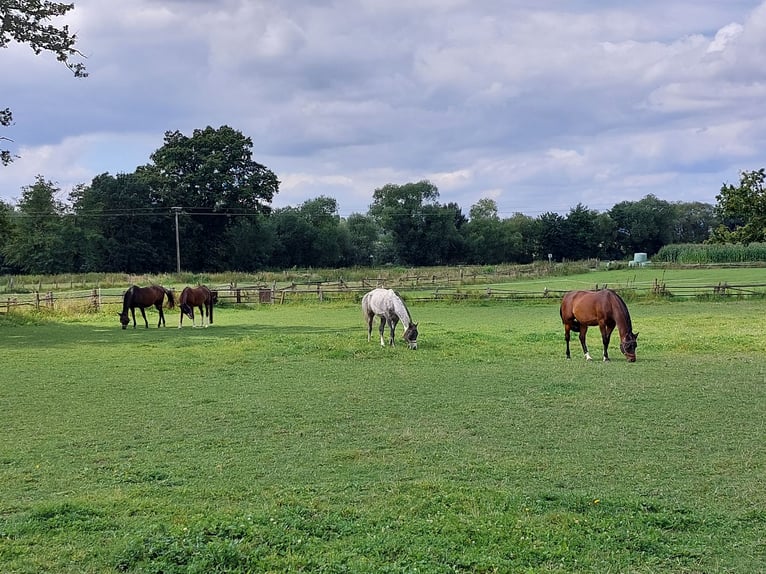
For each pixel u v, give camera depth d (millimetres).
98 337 21797
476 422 10188
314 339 19422
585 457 8352
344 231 94438
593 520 6051
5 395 12461
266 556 5324
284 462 8273
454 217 96500
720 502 6703
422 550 5434
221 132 77812
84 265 70875
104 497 6863
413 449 8773
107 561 5258
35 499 7027
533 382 13250
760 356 16000
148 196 75812
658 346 17734
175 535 5602
